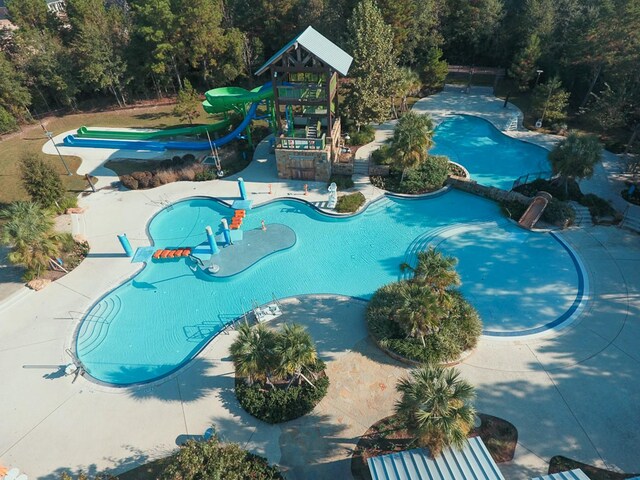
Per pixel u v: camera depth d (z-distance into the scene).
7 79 58.03
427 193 41.28
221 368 26.11
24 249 31.42
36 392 25.53
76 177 48.00
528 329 27.62
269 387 24.23
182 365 26.61
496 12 62.00
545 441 21.31
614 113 45.00
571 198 38.41
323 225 38.69
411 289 25.17
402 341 25.83
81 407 24.48
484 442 21.19
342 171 44.41
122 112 65.56
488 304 29.66
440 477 16.83
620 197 38.44
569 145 36.25
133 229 39.28
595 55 48.53
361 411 23.11
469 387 18.52
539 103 50.88
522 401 23.17
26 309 31.48
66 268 34.84
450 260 25.33
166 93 70.31
